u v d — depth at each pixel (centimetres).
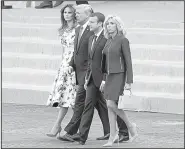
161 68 3944
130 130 2569
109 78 2472
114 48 2453
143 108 3588
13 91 3866
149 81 3788
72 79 2684
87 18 2634
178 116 3428
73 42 2669
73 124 2609
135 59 4138
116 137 2506
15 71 4144
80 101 2612
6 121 3131
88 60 2564
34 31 4641
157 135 2791
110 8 5369
